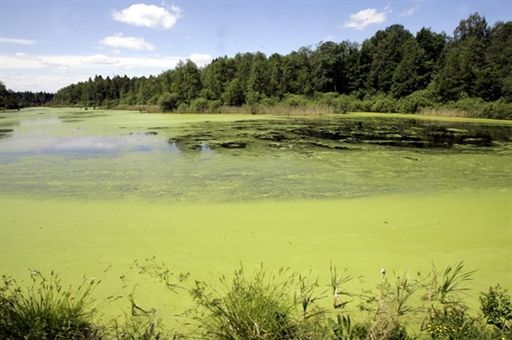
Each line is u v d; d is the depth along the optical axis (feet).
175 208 18.69
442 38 140.67
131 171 27.68
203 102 102.42
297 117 84.74
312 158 32.91
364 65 137.80
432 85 112.06
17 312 8.13
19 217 17.20
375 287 10.77
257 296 8.73
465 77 101.24
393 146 40.16
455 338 7.68
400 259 12.73
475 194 21.56
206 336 8.43
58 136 48.52
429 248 13.65
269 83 118.11
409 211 18.16
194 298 9.67
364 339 7.82
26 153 35.65
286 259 12.78
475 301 9.88
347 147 39.27
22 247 13.80
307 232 15.29
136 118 83.46
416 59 121.29
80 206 19.03
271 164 30.27
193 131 53.62
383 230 15.53
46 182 24.31
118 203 19.61
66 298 9.11
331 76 133.28
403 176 26.25
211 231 15.39
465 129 59.31
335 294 9.82
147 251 13.44
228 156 33.78
